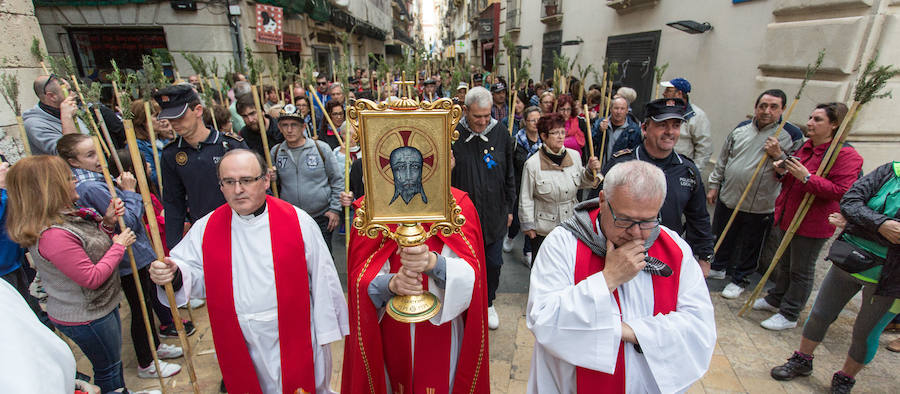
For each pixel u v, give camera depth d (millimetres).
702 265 2430
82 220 1935
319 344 1935
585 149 4723
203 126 2748
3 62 3736
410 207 1306
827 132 2805
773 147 3045
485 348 1854
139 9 7879
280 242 1845
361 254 1714
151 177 3447
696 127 4129
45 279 1912
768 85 4336
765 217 3400
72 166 2350
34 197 1770
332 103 4918
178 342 3027
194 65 5043
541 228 3145
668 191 2314
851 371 2402
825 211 2787
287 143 3209
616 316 1312
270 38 9430
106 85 8055
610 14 8500
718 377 2678
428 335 1751
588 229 1438
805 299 3057
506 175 3148
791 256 3047
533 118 4074
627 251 1280
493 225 2916
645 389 1411
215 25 8141
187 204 2877
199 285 1895
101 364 2102
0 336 763
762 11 4465
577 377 1424
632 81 7496
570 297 1326
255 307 1850
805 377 2666
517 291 3764
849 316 3318
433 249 1705
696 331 1340
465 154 2846
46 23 7812
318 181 3232
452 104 1224
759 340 3043
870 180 2197
